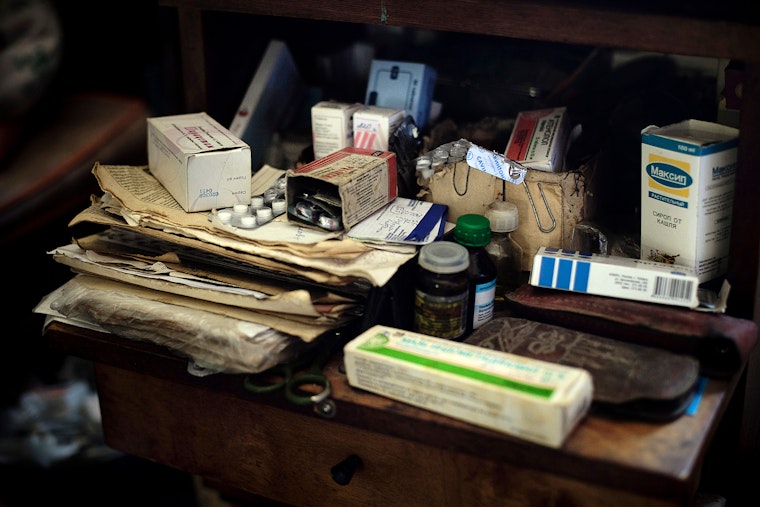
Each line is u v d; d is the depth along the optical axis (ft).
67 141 4.64
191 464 3.20
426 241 2.79
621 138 3.35
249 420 2.93
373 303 2.73
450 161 3.06
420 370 2.41
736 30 2.47
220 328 2.65
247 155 2.99
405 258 2.74
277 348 2.61
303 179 2.91
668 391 2.35
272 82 3.66
